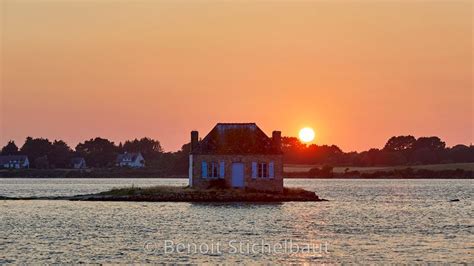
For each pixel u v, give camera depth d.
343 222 157.38
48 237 131.38
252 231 139.75
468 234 139.00
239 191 199.88
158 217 161.25
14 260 109.69
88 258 111.06
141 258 110.88
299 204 197.88
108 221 154.38
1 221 155.12
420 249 120.38
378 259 111.50
